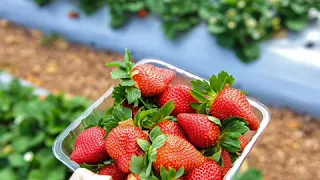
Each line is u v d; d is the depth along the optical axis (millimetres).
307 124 1162
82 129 585
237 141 536
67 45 1413
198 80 556
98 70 1336
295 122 1167
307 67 1176
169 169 506
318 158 1095
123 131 535
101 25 1371
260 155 1104
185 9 1272
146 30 1325
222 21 1229
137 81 564
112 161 553
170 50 1296
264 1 1234
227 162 545
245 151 547
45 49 1406
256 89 1223
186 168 525
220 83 556
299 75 1177
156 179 506
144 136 539
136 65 579
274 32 1247
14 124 1067
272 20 1237
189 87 575
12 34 1459
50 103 1068
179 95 568
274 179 1062
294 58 1191
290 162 1089
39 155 1010
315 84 1162
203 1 1286
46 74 1334
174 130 550
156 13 1328
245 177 860
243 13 1229
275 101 1210
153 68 579
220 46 1247
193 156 527
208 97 558
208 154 550
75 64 1355
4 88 1146
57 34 1436
